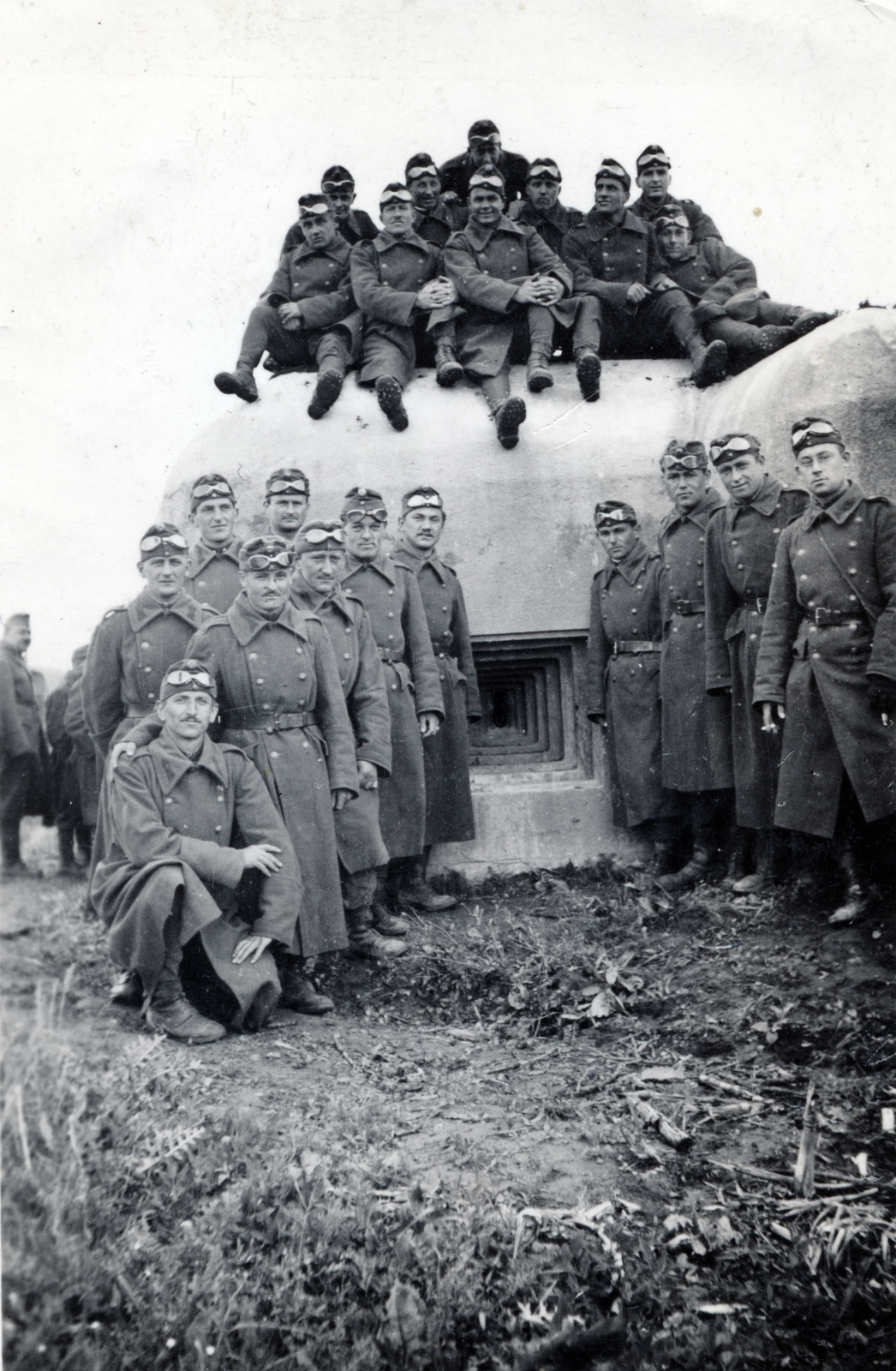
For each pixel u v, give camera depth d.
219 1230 3.07
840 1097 3.54
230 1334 2.92
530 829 5.21
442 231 5.79
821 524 4.34
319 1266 3.03
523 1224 3.11
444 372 5.43
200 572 4.57
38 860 4.16
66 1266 2.95
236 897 3.91
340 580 4.78
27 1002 3.47
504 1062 3.76
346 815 4.39
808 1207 3.20
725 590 4.78
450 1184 3.21
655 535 5.33
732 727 4.77
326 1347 2.91
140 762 3.88
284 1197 3.13
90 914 3.88
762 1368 2.92
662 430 5.45
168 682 3.91
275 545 4.19
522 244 5.60
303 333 5.53
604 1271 3.05
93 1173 3.10
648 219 5.95
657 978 4.21
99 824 4.00
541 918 4.73
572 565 5.34
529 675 5.52
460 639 5.18
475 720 5.19
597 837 5.21
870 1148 3.35
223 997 3.82
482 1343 2.95
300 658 4.18
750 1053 3.75
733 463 4.68
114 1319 2.91
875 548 4.27
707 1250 3.08
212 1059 3.58
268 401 5.35
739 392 5.20
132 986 3.72
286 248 5.56
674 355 5.87
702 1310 2.98
